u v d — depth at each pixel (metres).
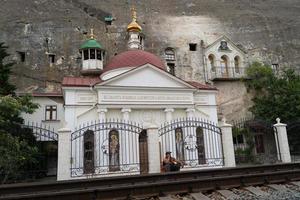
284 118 31.16
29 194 9.01
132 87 22.66
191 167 19.59
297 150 28.56
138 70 23.48
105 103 21.75
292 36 46.09
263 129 31.53
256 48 42.94
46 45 36.75
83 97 22.39
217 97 36.41
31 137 20.47
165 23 42.38
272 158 27.59
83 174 16.39
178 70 39.22
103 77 26.17
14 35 36.28
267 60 42.62
